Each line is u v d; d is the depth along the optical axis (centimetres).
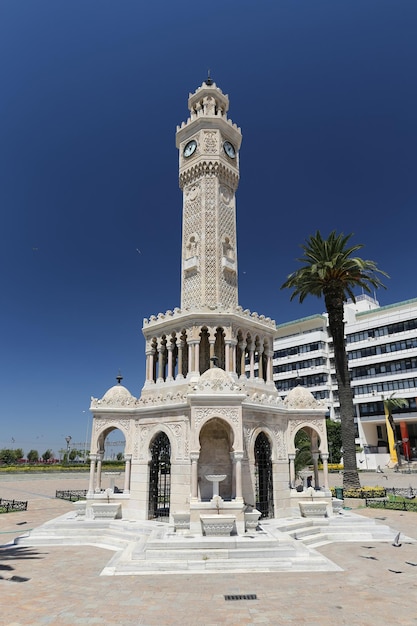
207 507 2469
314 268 4338
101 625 1356
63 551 2430
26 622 1378
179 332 3603
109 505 3008
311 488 3203
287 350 12062
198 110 4447
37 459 14000
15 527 3206
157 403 3142
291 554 2117
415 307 10031
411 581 1820
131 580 1850
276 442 3206
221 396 2666
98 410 3278
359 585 1767
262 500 3119
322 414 3434
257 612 1468
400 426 10194
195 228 4019
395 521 3350
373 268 4506
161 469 3256
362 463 9850
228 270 3938
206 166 4112
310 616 1434
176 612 1469
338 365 4556
